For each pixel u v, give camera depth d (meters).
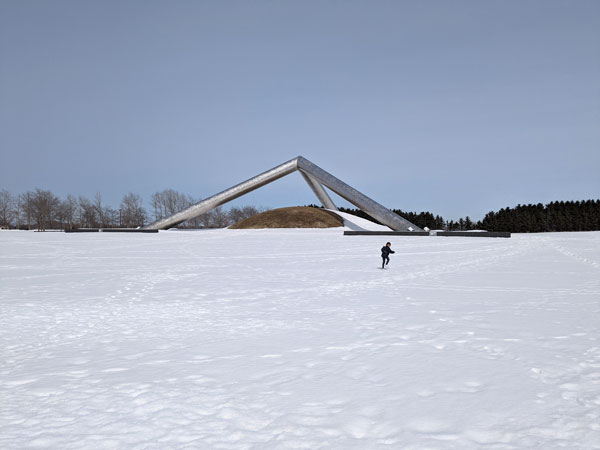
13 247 30.08
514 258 19.97
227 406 3.75
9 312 8.20
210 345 5.80
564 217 100.12
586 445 3.02
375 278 13.16
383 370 4.61
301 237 42.53
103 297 9.87
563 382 4.20
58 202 97.12
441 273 14.23
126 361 5.15
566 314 7.41
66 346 5.91
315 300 9.27
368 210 53.94
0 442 3.18
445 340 5.80
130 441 3.18
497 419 3.43
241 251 26.17
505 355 5.08
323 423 3.41
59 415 3.64
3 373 4.78
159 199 102.06
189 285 11.79
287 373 4.57
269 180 59.19
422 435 3.19
